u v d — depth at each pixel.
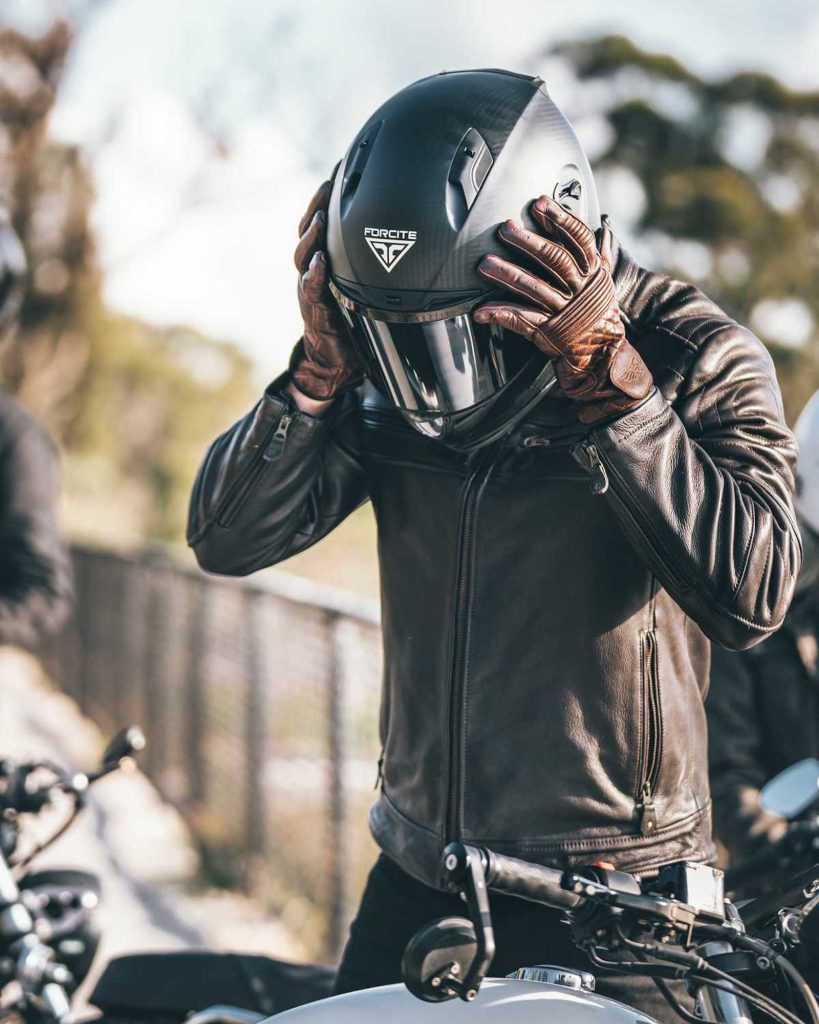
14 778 2.75
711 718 2.92
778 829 2.76
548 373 2.15
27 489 4.55
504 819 2.21
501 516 2.21
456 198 2.04
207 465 2.49
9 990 2.68
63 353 26.00
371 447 2.38
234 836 7.58
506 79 2.19
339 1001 1.81
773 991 1.94
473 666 2.23
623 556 2.18
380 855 2.46
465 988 1.64
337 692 5.63
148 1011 2.69
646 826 2.20
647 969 1.77
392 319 2.07
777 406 2.21
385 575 2.38
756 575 2.02
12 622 4.42
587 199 2.16
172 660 9.48
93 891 2.97
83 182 24.66
